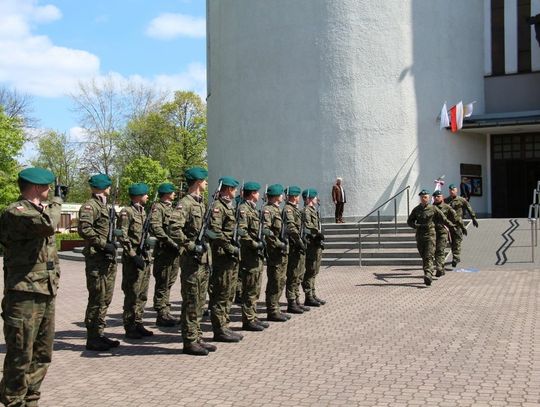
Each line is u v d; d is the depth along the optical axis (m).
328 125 24.50
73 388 6.49
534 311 10.30
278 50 25.39
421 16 24.78
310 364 7.29
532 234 17.08
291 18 25.08
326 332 9.15
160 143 57.50
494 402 5.73
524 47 26.41
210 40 29.73
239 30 26.66
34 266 5.34
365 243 19.88
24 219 5.16
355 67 24.28
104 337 8.47
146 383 6.64
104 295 8.33
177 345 8.59
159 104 60.16
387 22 24.31
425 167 24.70
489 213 26.72
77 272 20.03
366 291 13.28
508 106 26.50
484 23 26.89
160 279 10.23
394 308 11.03
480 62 26.72
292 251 10.82
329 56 24.44
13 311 5.27
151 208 9.72
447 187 25.25
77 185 61.50
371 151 24.25
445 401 5.80
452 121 24.78
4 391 5.30
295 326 9.71
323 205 24.53
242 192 9.66
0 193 37.44
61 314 11.49
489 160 26.83
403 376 6.68
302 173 24.94
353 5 24.28
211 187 29.06
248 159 26.34
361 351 7.88
